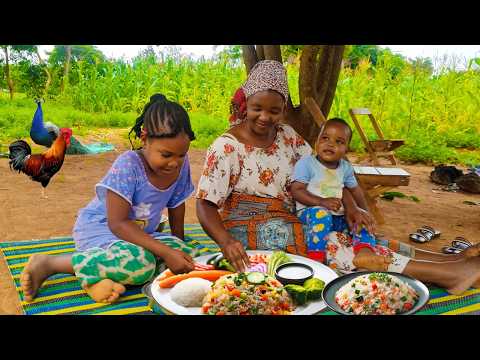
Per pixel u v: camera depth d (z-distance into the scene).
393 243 3.21
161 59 14.19
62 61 15.55
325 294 2.52
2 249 3.76
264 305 2.41
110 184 2.78
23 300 2.83
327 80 5.45
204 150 9.65
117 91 13.14
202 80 13.27
